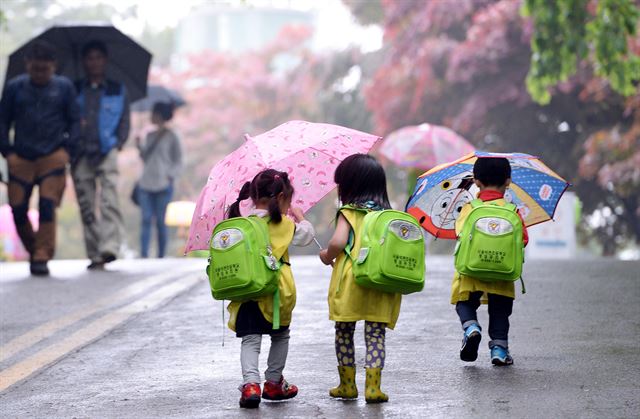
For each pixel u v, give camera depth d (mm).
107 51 34125
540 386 13766
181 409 13352
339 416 12602
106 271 32031
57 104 30000
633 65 39500
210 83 127500
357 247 13320
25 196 30375
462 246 15141
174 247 119750
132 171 119500
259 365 16156
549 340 17281
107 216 32250
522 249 15117
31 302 24359
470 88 73125
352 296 13242
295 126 14719
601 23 39062
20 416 13414
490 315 15500
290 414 12852
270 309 13406
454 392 13609
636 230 75188
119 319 21219
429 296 23328
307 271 29984
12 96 29984
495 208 15031
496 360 15195
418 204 16312
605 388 13492
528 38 66875
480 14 72500
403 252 12992
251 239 13188
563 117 71438
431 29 77625
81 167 32062
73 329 20250
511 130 73562
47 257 30594
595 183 72375
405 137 40219
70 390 14883
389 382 14422
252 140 14234
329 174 14945
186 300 24031
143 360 16969
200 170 119438
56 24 35938
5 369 16562
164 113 43250
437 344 17297
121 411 13375
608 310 20297
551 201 16516
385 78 79312
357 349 17156
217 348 17812
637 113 62000
